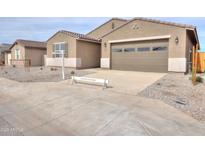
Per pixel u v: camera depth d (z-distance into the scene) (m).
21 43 22.36
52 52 18.64
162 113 4.54
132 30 14.26
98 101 5.54
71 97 6.05
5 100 6.24
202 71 13.15
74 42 16.34
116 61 15.64
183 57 11.77
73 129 3.96
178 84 8.10
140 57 14.12
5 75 12.12
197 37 14.33
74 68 16.48
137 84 8.08
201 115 4.43
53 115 4.74
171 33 12.22
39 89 7.41
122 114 4.50
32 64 22.72
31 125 4.24
